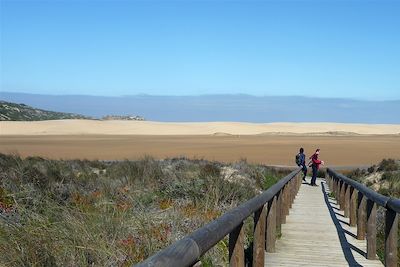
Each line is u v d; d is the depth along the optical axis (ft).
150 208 33.65
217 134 472.03
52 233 20.27
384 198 24.54
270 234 30.94
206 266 24.22
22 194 33.91
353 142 310.04
